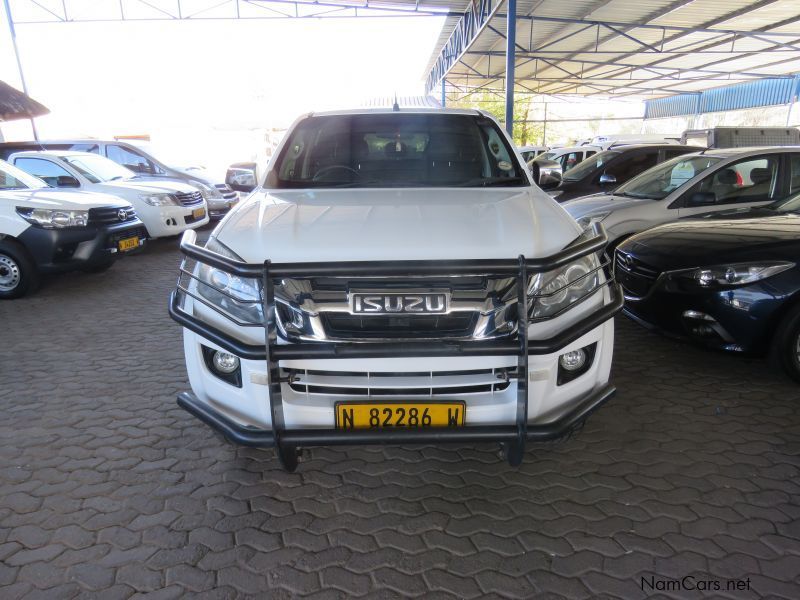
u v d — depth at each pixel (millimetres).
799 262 3293
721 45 18234
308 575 2094
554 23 16000
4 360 4312
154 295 6336
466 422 2168
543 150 17391
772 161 5656
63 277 7328
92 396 3658
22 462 2877
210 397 2406
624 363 3988
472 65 22469
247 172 3641
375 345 2049
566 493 2566
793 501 2463
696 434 3035
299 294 2111
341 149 3467
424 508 2482
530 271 2033
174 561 2168
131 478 2729
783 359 3393
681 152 8656
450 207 2600
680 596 1964
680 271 3627
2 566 2141
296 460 2494
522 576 2074
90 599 1983
